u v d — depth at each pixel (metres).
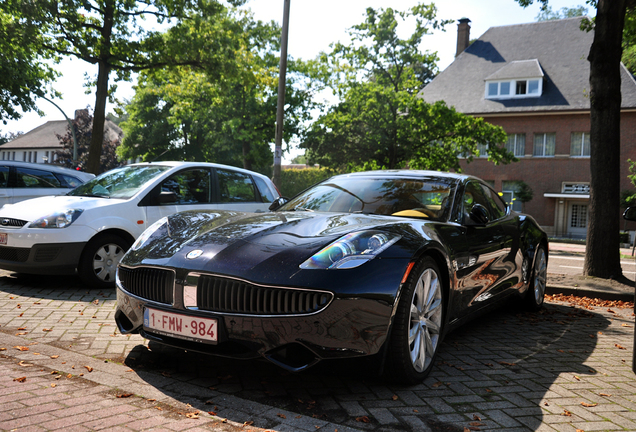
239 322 2.56
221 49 17.88
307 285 2.50
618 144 7.22
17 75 18.86
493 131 22.34
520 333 4.36
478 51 34.84
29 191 8.41
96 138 15.85
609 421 2.52
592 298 6.41
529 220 5.32
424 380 3.00
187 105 31.39
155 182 5.95
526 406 2.66
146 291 2.90
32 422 2.17
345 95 23.89
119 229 5.60
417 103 22.25
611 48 7.19
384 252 2.75
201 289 2.66
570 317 5.17
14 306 4.50
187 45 16.69
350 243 2.75
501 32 35.41
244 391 2.70
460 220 3.74
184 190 6.17
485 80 31.19
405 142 22.45
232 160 37.59
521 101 30.25
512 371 3.26
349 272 2.58
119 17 16.14
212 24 17.73
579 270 10.41
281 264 2.61
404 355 2.75
